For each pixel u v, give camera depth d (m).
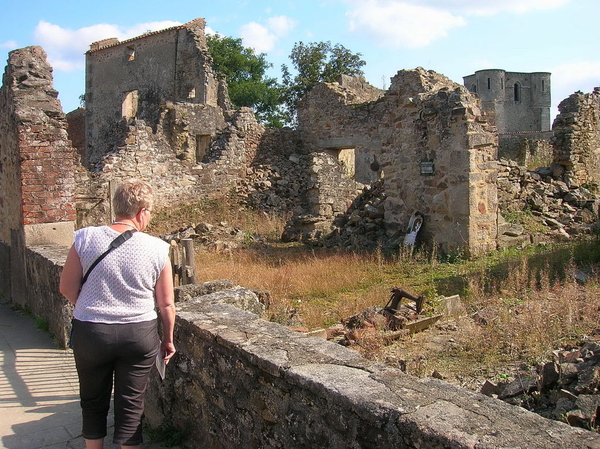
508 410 2.16
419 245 12.16
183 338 3.60
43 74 8.12
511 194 12.98
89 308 2.95
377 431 2.19
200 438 3.48
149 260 3.05
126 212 3.16
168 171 18.94
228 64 40.16
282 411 2.72
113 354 2.96
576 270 8.41
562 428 2.01
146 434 3.86
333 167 16.50
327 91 24.08
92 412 3.08
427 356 5.57
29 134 7.67
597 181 16.41
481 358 5.41
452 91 11.48
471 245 11.11
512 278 8.08
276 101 40.47
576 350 4.79
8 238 8.83
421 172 12.11
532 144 24.11
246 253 13.32
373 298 8.27
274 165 22.42
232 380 3.11
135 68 30.42
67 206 7.92
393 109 13.07
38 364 5.48
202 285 5.43
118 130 19.95
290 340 3.12
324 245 14.09
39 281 7.05
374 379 2.51
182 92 28.50
